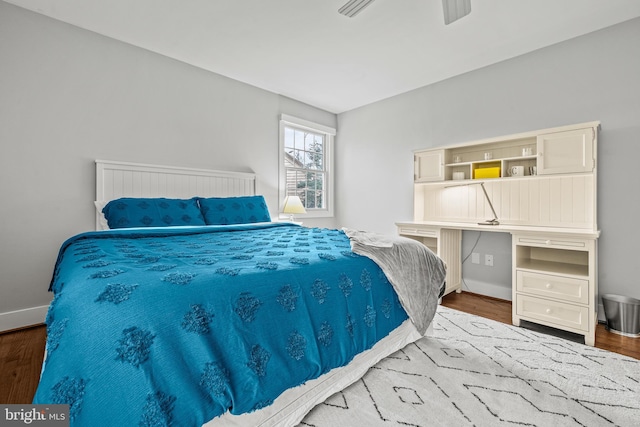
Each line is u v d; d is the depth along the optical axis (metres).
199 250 1.47
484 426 1.18
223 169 3.36
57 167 2.37
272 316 0.98
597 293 2.36
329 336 1.15
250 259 1.24
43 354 1.82
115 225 2.22
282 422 1.08
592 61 2.42
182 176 2.98
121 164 2.62
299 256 1.33
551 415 1.25
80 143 2.47
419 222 3.34
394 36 2.51
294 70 3.18
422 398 1.36
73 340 0.75
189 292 0.87
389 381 1.49
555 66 2.61
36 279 2.29
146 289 0.84
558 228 2.49
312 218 4.32
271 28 2.42
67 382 0.70
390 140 3.90
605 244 2.37
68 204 2.42
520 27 2.37
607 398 1.37
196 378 0.78
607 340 2.02
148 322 0.76
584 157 2.27
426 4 2.10
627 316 2.08
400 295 1.54
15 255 2.22
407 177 3.73
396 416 1.24
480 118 3.08
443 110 3.38
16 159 2.21
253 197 3.13
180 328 0.79
